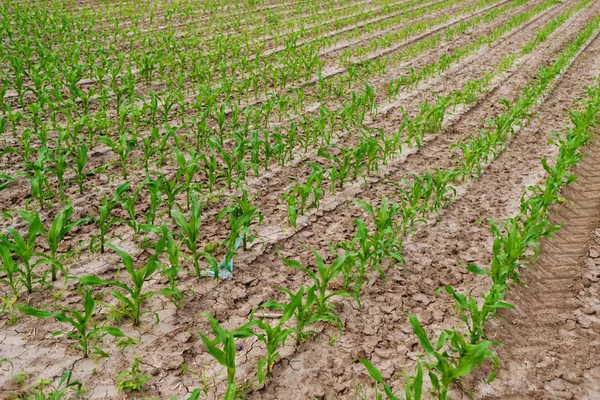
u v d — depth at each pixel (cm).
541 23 1792
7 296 370
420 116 734
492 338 368
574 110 885
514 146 729
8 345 331
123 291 388
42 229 376
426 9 1956
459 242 487
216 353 280
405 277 432
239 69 1008
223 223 495
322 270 354
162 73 909
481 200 571
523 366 347
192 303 383
